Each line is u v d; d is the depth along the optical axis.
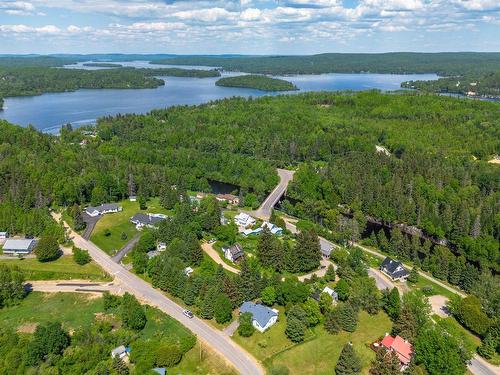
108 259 156.50
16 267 145.88
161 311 124.88
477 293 133.50
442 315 128.38
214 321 120.31
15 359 103.38
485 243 167.50
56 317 125.38
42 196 197.25
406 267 159.88
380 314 124.75
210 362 105.12
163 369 101.56
